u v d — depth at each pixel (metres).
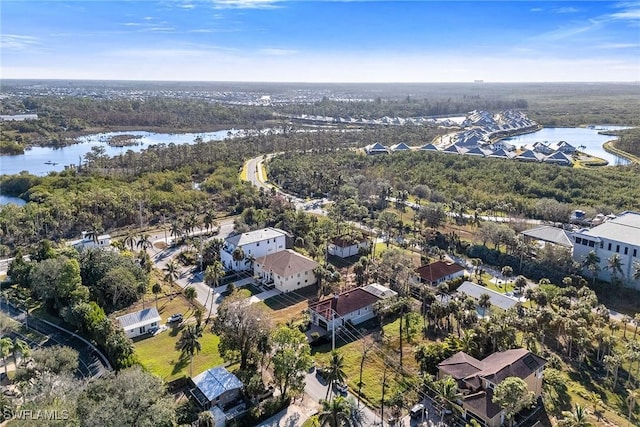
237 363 69.94
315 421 57.62
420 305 89.19
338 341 77.19
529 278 104.25
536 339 77.00
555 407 61.00
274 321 81.19
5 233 122.31
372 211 149.88
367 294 86.94
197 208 151.62
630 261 95.06
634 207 141.75
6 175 179.25
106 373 61.03
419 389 63.34
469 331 72.00
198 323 79.94
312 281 100.44
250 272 105.12
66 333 79.12
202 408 59.03
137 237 127.31
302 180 178.88
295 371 60.03
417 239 122.00
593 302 83.69
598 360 72.19
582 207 144.50
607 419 58.31
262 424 57.31
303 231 127.38
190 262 111.25
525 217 142.75
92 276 90.81
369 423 57.78
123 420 47.19
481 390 59.84
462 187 169.88
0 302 90.06
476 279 102.75
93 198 140.75
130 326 78.06
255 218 136.00
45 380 55.75
